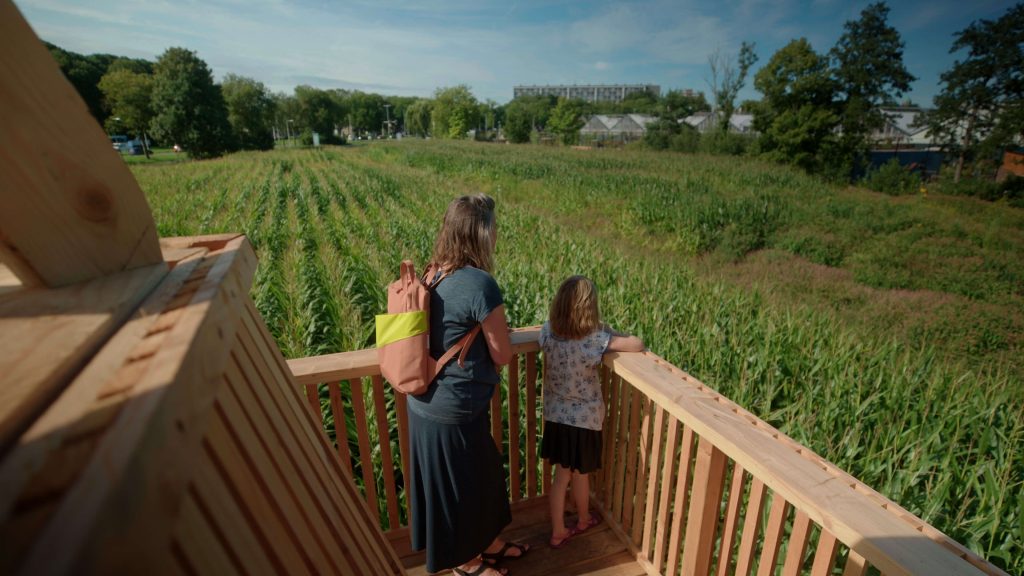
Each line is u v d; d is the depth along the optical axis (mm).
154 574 335
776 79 33938
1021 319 10375
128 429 362
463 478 1880
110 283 708
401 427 2381
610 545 2467
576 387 2229
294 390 1275
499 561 2332
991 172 30734
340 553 1089
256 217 14234
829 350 5266
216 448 655
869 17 32281
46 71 644
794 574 1433
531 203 19812
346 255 9453
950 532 2824
